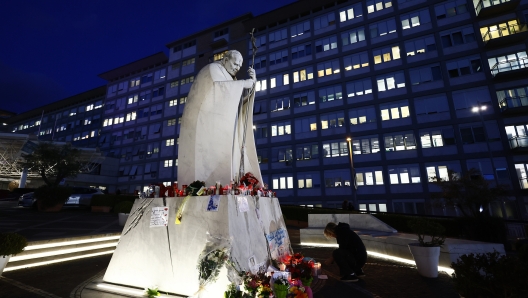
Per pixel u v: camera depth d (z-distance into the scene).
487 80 25.08
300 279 4.25
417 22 29.25
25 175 32.50
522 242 9.00
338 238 5.73
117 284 4.61
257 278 3.71
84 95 56.97
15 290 4.53
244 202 4.68
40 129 62.38
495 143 23.91
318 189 30.38
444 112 26.20
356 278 5.36
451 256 5.99
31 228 11.68
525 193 22.06
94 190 24.56
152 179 43.22
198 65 44.62
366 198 27.89
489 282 2.81
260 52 38.22
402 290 4.75
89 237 8.16
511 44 24.98
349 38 32.69
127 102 50.09
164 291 4.14
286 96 34.75
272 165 33.41
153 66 49.97
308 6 36.03
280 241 5.75
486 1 26.62
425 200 25.25
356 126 29.95
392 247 7.77
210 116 5.54
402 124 27.75
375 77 30.08
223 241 3.90
